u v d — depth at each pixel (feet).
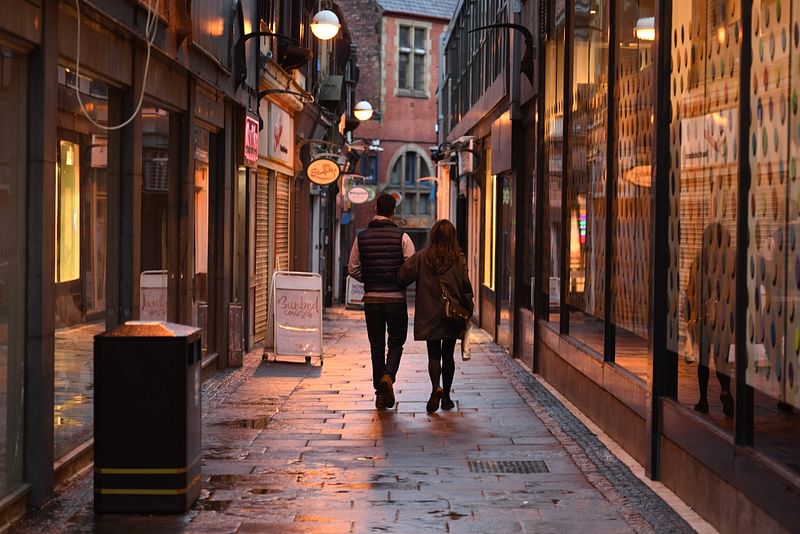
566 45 57.98
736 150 29.55
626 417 41.22
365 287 52.44
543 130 67.41
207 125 63.05
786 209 25.64
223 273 66.64
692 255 33.50
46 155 32.04
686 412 32.99
